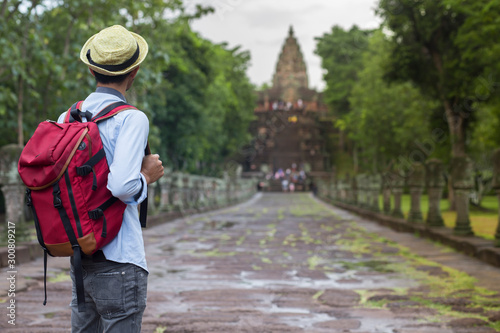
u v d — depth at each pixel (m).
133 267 2.21
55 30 17.89
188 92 34.72
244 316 4.77
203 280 6.62
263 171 86.38
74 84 14.40
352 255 9.09
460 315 4.78
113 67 2.31
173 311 4.95
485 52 18.94
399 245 10.55
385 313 4.87
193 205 23.14
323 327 4.40
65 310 4.82
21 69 12.33
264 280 6.62
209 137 47.72
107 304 2.17
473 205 27.50
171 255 9.11
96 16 14.47
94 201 2.09
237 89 66.75
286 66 100.25
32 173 2.04
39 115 16.86
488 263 7.82
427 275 6.91
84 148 2.07
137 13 14.45
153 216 15.69
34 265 7.33
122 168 2.10
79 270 2.08
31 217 17.11
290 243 11.08
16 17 14.05
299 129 92.06
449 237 9.90
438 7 21.23
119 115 2.23
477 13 17.06
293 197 55.38
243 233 13.54
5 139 19.06
